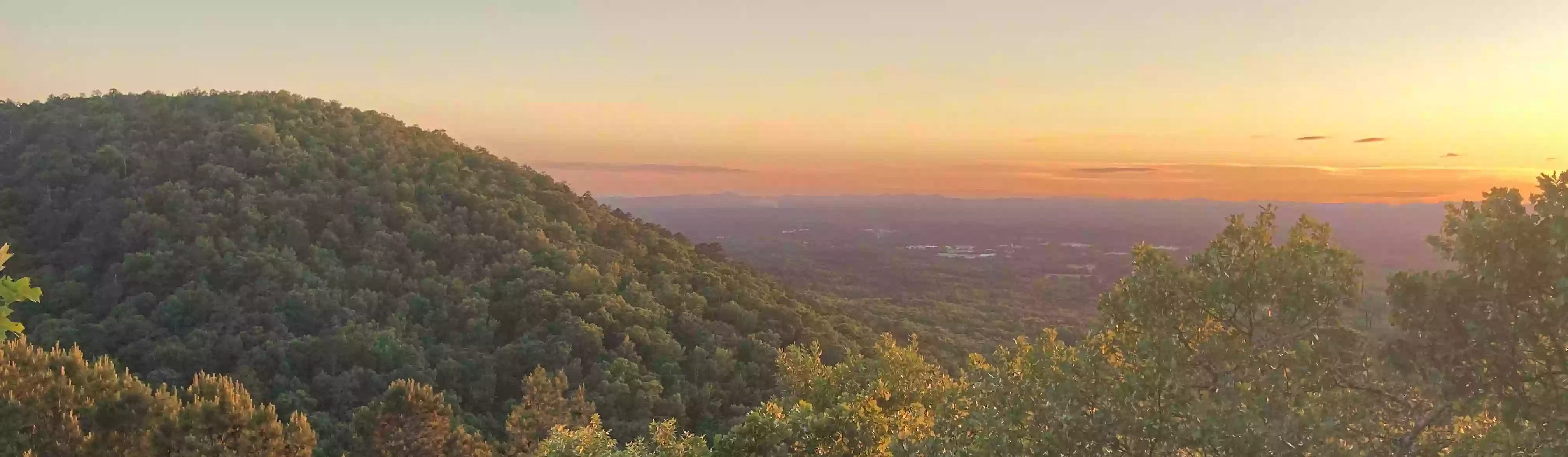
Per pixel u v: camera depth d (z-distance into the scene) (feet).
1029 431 28.89
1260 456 23.20
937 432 33.04
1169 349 26.48
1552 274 20.20
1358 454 22.85
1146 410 26.61
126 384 66.90
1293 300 25.52
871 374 55.93
